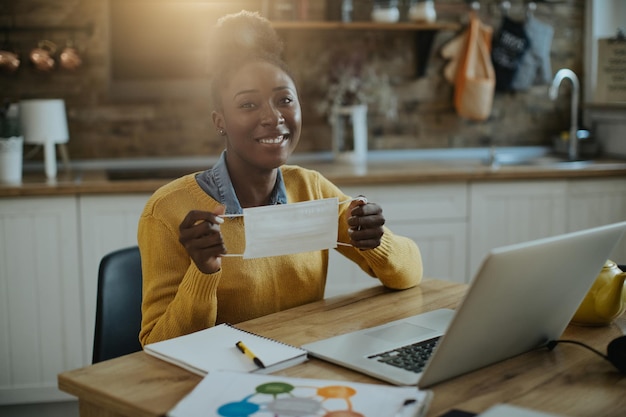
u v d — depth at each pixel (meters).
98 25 3.53
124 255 1.76
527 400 1.11
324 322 1.51
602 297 1.44
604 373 1.22
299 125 1.61
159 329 1.47
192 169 3.51
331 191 1.87
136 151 3.66
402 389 1.09
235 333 1.37
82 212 2.99
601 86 3.51
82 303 3.03
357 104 3.70
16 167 3.09
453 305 1.63
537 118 4.07
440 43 3.92
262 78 1.55
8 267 2.96
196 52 3.57
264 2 3.57
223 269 1.60
